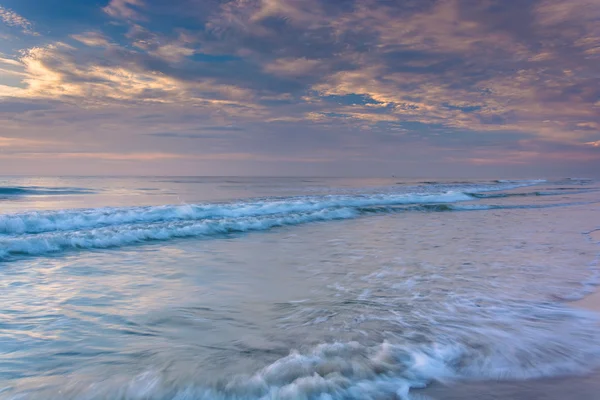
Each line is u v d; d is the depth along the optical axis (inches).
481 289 249.0
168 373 134.8
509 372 140.2
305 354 148.5
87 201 881.5
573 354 156.0
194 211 618.5
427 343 161.6
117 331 176.9
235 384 126.6
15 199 924.6
